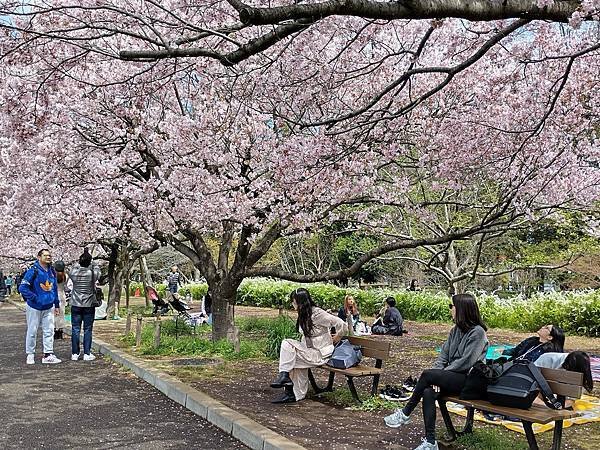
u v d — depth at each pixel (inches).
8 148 368.2
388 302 599.8
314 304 290.5
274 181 376.5
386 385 305.9
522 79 354.0
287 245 1127.0
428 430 201.3
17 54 232.2
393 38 362.3
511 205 362.0
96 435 233.9
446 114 375.9
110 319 701.9
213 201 371.6
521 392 194.2
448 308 719.7
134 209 433.7
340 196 359.9
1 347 494.3
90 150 389.4
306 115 391.9
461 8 157.2
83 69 310.3
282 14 145.3
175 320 605.6
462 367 210.8
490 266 837.2
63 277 554.6
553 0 165.0
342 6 148.3
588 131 398.0
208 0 279.6
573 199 393.4
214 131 365.7
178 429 242.7
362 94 374.0
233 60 168.1
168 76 262.4
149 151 401.4
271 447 203.2
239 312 877.8
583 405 281.6
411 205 398.0
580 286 809.5
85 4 259.1
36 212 532.4
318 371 364.5
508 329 648.4
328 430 229.1
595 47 201.2
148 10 287.6
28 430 241.4
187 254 464.4
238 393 295.0
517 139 353.4
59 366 396.8
